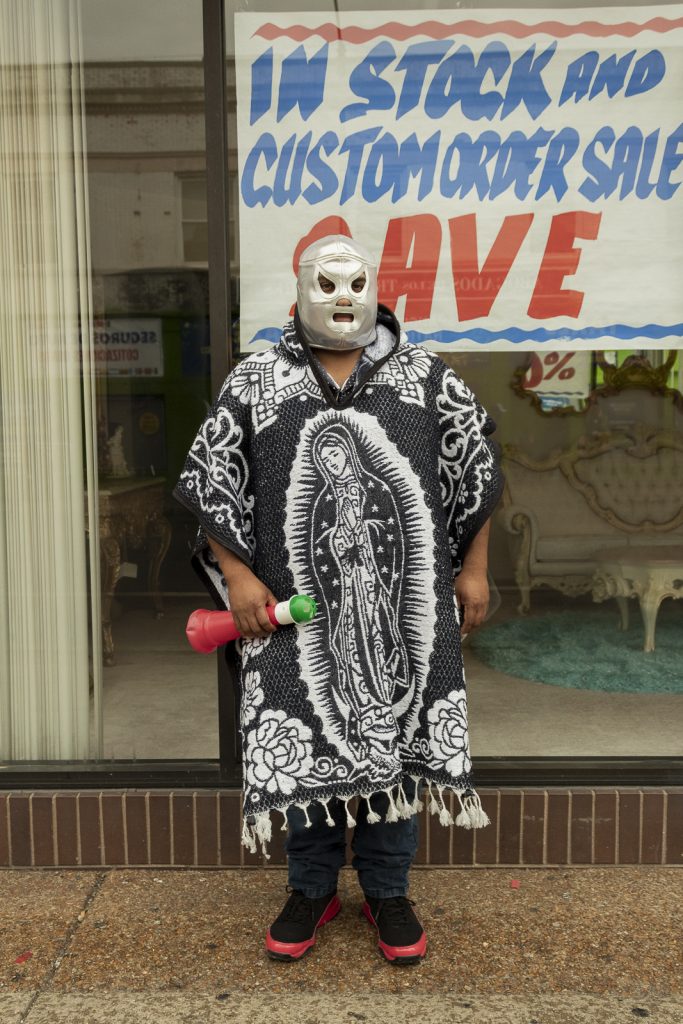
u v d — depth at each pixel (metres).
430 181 2.94
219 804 2.92
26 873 2.93
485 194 2.94
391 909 2.44
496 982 2.34
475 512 2.35
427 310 2.99
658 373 3.51
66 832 2.94
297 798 2.17
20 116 3.03
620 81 2.89
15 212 3.07
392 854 2.41
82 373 3.12
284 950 2.41
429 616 2.24
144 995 2.30
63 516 3.15
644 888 2.79
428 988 2.32
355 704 2.19
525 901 2.72
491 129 2.92
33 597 3.15
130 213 3.04
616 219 2.94
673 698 3.19
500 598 3.40
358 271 2.19
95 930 2.59
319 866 2.45
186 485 2.26
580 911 2.66
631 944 2.50
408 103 2.91
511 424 3.54
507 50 2.89
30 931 2.59
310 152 2.93
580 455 3.48
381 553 2.21
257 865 2.93
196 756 3.07
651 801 2.91
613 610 3.36
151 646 3.11
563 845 2.91
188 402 3.13
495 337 2.99
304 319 2.24
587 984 2.33
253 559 2.31
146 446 3.14
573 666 3.18
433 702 2.25
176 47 2.94
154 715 3.09
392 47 2.89
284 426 2.21
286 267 2.97
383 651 2.21
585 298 2.97
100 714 3.13
